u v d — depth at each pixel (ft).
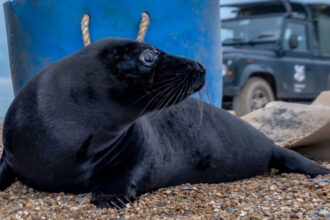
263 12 42.83
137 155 12.94
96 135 12.04
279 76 40.09
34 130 11.91
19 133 12.04
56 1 17.62
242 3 43.37
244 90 37.73
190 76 11.91
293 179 15.34
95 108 11.85
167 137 14.11
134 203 11.95
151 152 13.30
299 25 43.09
